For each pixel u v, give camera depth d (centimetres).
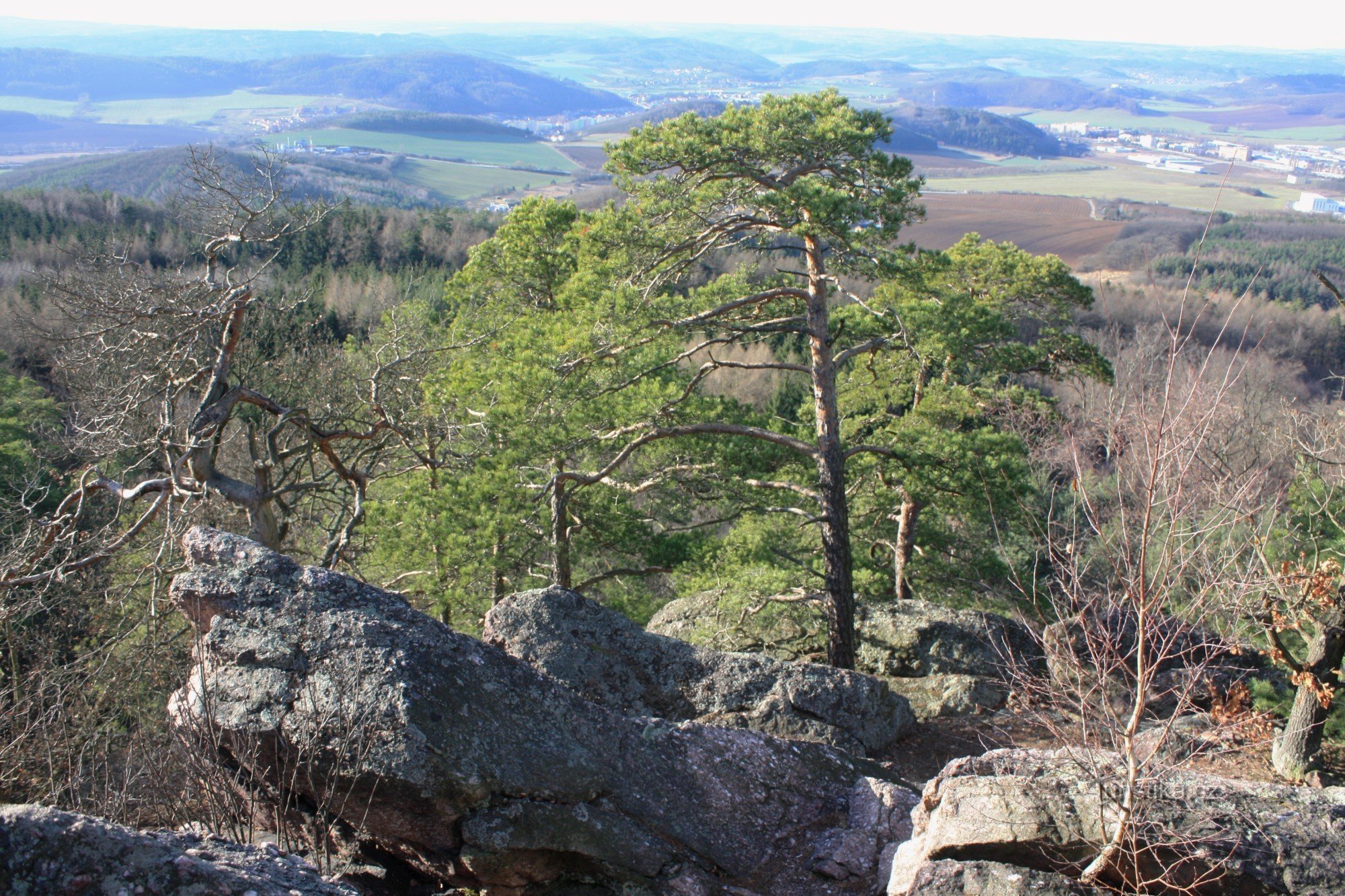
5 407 2470
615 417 1402
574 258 2008
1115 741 575
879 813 724
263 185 1353
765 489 1537
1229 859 504
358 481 1452
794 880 662
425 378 1862
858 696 1003
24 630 1241
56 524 1265
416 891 631
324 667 630
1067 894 512
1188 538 617
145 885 420
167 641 1143
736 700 964
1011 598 1700
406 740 600
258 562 686
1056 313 2052
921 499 1662
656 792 689
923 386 1939
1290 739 938
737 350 4688
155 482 1262
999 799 558
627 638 980
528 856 613
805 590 1380
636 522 1627
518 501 1358
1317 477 1421
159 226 6369
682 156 1231
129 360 1398
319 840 615
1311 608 930
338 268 5844
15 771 746
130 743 685
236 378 1716
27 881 407
